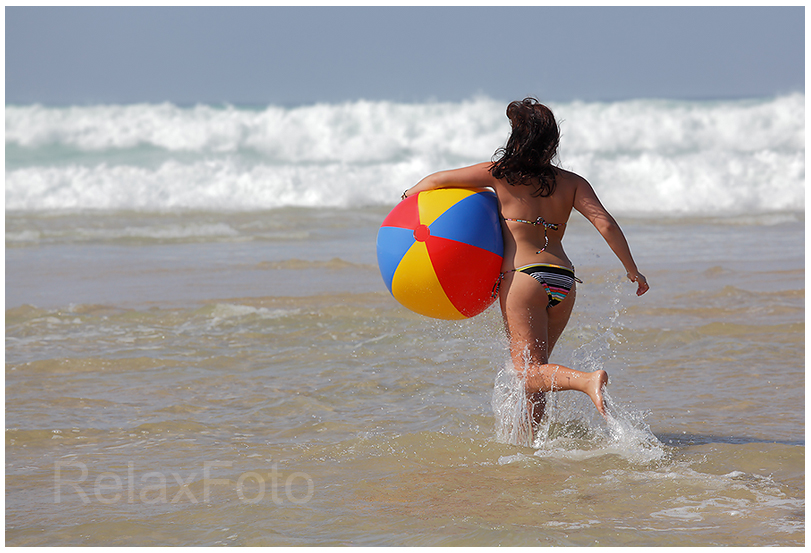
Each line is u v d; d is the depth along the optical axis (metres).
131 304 30.06
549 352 15.41
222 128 83.50
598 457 14.51
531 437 15.33
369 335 25.47
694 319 27.08
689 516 11.55
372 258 42.34
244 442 15.81
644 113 89.62
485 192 15.31
